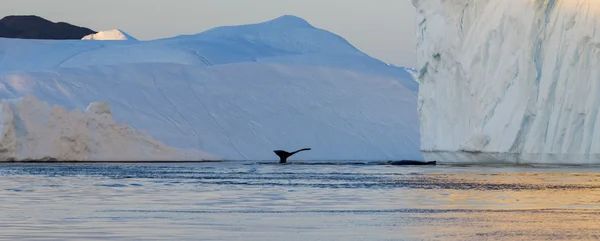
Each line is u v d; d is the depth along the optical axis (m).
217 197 120.75
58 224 85.19
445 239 75.44
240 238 75.81
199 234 78.25
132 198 118.19
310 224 86.88
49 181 156.88
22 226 83.38
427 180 160.75
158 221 88.56
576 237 76.25
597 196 121.25
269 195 124.75
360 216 94.62
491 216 94.25
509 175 177.62
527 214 96.31
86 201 112.81
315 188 139.75
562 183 149.12
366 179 165.88
